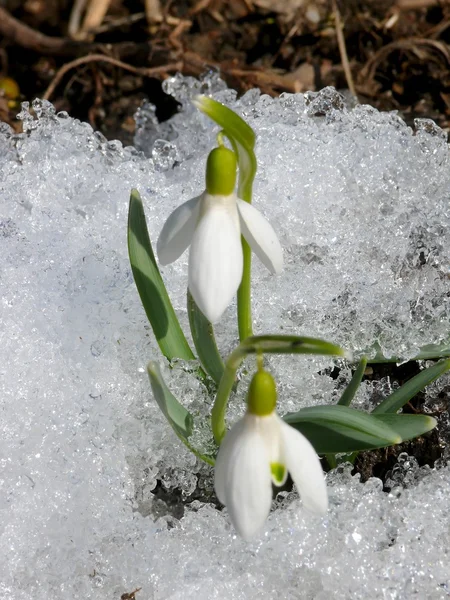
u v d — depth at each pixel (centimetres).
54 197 41
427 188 41
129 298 38
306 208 40
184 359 37
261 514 30
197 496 38
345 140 41
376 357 38
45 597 35
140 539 36
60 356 37
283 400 38
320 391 38
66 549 36
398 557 35
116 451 37
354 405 39
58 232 40
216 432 34
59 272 39
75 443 36
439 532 35
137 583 35
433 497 36
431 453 38
